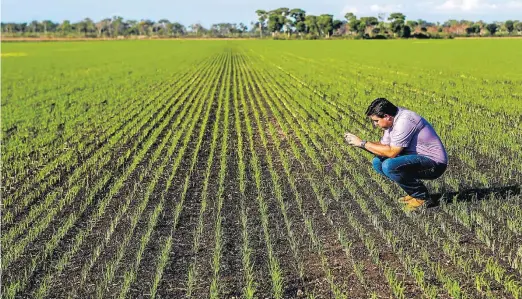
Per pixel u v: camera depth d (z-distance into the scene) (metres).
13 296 5.65
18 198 9.20
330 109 17.61
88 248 6.90
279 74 33.06
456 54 52.94
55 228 7.64
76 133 14.67
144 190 9.35
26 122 16.52
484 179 9.03
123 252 6.70
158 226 7.59
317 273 6.05
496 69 33.03
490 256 6.31
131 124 15.59
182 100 21.19
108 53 69.19
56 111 18.64
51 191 9.46
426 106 17.48
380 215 7.75
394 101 18.94
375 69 34.78
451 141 12.16
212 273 6.14
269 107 18.95
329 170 10.30
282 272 6.10
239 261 6.42
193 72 36.31
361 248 6.64
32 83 30.00
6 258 6.58
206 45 101.06
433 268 6.01
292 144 12.41
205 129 15.07
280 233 7.17
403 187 7.88
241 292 5.71
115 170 10.72
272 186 9.37
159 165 11.10
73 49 84.38
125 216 8.04
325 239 6.96
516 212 7.50
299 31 172.75
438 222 7.39
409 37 135.00
